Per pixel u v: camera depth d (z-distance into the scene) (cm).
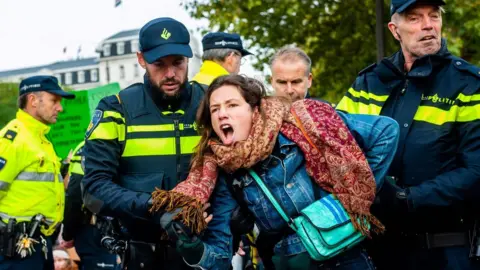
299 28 1429
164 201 384
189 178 396
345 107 476
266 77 1440
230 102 386
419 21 444
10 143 648
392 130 406
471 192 427
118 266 718
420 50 444
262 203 390
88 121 880
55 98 688
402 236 449
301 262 391
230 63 616
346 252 393
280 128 389
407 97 450
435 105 443
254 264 563
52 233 678
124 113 439
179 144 439
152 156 438
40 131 684
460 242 442
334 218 380
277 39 1430
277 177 387
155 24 432
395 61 464
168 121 441
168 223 381
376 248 457
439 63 445
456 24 1248
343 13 1412
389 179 432
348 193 382
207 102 398
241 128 386
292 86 521
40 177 662
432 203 425
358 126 405
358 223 381
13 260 650
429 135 441
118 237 454
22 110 682
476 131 433
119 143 438
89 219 719
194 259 384
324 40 1436
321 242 381
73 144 880
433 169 440
